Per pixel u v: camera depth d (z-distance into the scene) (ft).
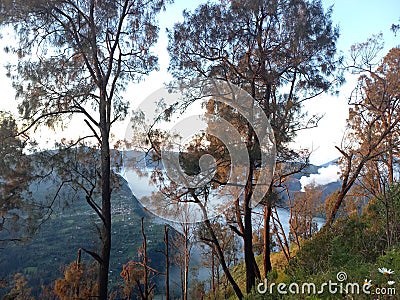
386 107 50.01
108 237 36.19
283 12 38.75
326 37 39.01
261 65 38.32
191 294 70.69
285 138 36.50
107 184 36.68
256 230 60.54
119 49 40.19
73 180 36.04
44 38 36.88
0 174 34.32
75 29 37.19
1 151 34.60
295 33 38.09
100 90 38.11
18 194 34.73
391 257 21.17
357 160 49.57
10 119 35.70
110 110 38.09
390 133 48.91
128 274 54.19
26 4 33.81
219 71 37.45
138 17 40.16
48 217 35.86
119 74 40.32
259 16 38.09
